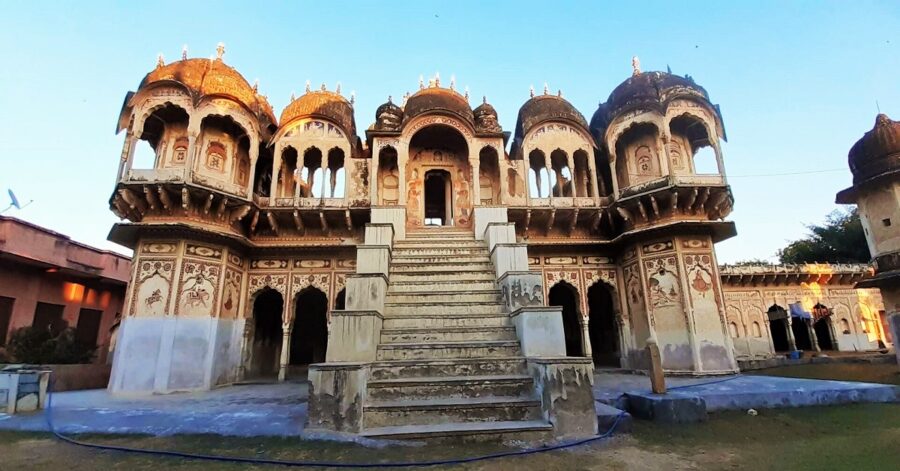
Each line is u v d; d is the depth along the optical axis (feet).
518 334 23.80
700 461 14.88
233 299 39.93
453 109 45.47
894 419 20.13
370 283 26.55
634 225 42.70
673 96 41.78
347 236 43.93
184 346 34.58
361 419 17.58
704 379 33.14
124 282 58.95
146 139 42.39
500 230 35.14
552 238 46.06
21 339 39.68
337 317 22.25
